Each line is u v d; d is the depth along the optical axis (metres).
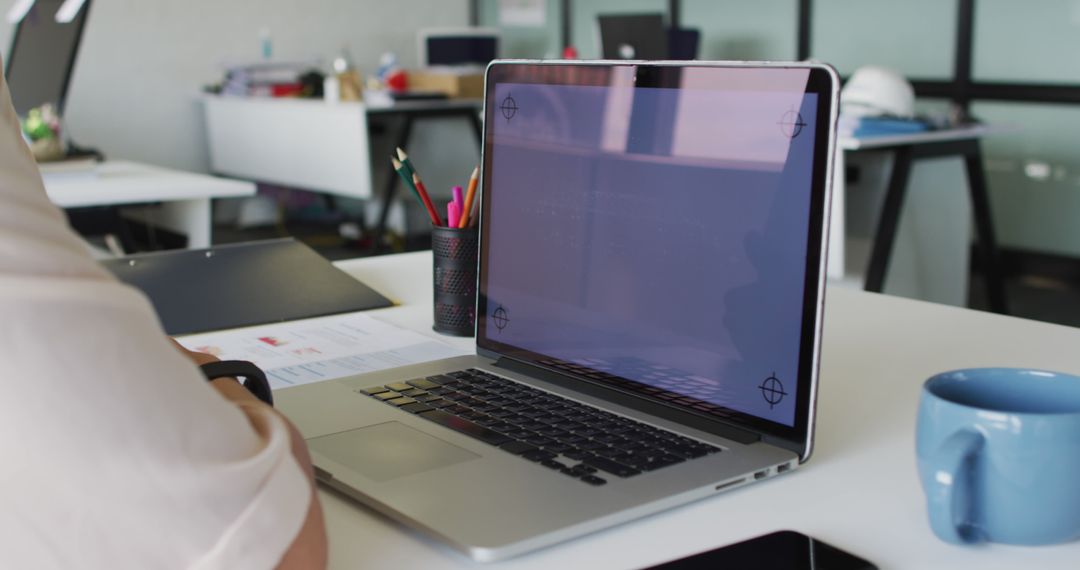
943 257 3.60
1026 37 4.41
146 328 0.42
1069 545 0.60
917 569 0.57
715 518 0.64
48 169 2.74
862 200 3.54
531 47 6.66
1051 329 1.10
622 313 0.84
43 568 0.44
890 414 0.83
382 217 5.06
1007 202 4.62
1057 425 0.56
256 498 0.46
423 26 6.77
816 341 0.70
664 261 0.80
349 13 6.43
